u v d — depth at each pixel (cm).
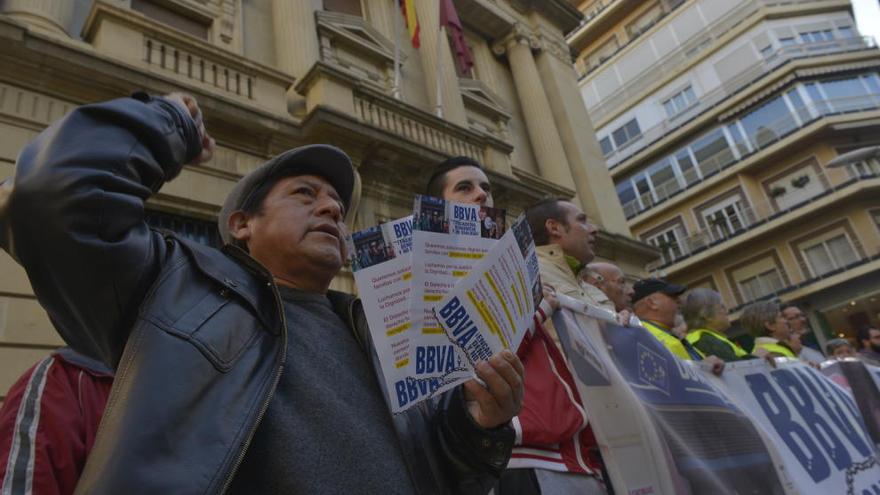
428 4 1216
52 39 530
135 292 106
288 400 109
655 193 2678
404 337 107
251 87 724
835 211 2144
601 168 1465
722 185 2458
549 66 1542
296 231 142
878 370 399
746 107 2430
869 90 2295
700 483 217
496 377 117
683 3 2823
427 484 122
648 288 378
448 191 254
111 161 105
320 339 129
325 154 157
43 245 96
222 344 104
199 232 596
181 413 91
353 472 105
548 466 182
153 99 126
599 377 219
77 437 145
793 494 253
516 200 958
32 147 103
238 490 96
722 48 2598
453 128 906
